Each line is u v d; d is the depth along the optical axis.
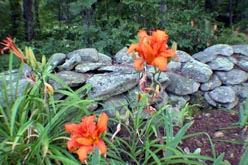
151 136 2.28
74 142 1.36
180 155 1.86
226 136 2.36
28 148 1.88
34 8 6.59
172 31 4.08
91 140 1.35
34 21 6.32
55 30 4.96
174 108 2.65
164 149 2.04
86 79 2.53
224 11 6.52
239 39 4.51
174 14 4.47
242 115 2.34
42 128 1.85
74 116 2.14
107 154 1.93
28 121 1.88
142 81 1.97
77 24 4.53
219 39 4.42
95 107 2.35
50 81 2.38
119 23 4.31
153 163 1.96
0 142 1.94
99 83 2.45
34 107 2.05
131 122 2.38
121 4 4.28
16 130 1.99
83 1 3.96
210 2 6.39
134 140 2.10
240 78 2.92
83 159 1.32
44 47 4.26
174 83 2.73
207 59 3.03
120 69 2.67
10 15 6.20
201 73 2.84
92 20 4.32
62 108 2.01
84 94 2.39
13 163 1.91
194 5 5.14
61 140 2.04
